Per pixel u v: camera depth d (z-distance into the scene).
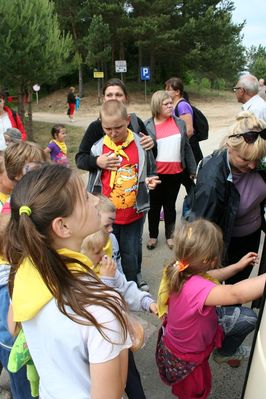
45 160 2.33
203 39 29.98
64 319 1.11
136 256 3.26
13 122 6.01
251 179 2.21
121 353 1.14
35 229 1.10
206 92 36.88
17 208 1.13
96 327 1.09
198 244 1.78
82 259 1.21
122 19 28.38
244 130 1.99
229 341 2.22
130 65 35.06
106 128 2.89
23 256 1.17
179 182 4.24
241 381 2.47
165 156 4.07
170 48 29.91
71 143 13.61
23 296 1.16
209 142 11.43
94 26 27.38
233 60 35.81
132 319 1.38
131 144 3.03
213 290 1.75
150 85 33.31
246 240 2.54
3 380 2.55
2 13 12.33
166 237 4.46
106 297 1.15
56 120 22.81
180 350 1.95
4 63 12.59
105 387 1.10
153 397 2.39
